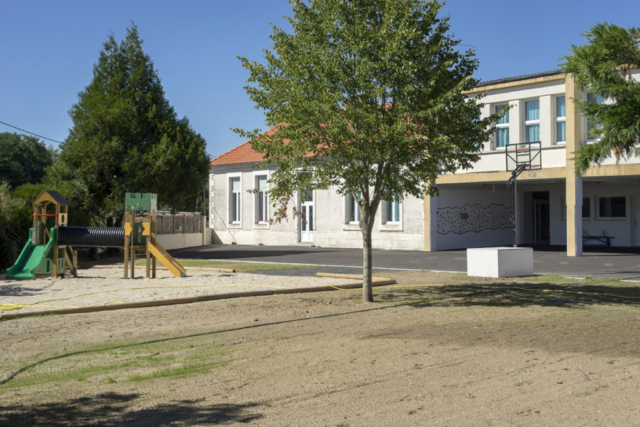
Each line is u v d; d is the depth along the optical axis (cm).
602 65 942
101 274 1805
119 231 1670
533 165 2317
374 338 795
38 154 6306
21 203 2127
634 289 1303
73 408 511
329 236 3209
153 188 2714
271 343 775
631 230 2770
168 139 2761
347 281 1495
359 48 1027
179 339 816
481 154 2469
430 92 1057
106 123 2692
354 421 466
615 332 817
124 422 473
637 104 920
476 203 2930
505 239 3092
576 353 689
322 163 1106
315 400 523
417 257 2336
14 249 2012
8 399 540
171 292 1299
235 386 573
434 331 840
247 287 1376
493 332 826
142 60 2895
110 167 2695
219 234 3822
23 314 1008
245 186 3694
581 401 508
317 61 1040
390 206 2978
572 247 2231
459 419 467
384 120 1016
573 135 2170
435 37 1132
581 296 1203
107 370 644
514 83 2362
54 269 1650
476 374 599
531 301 1140
